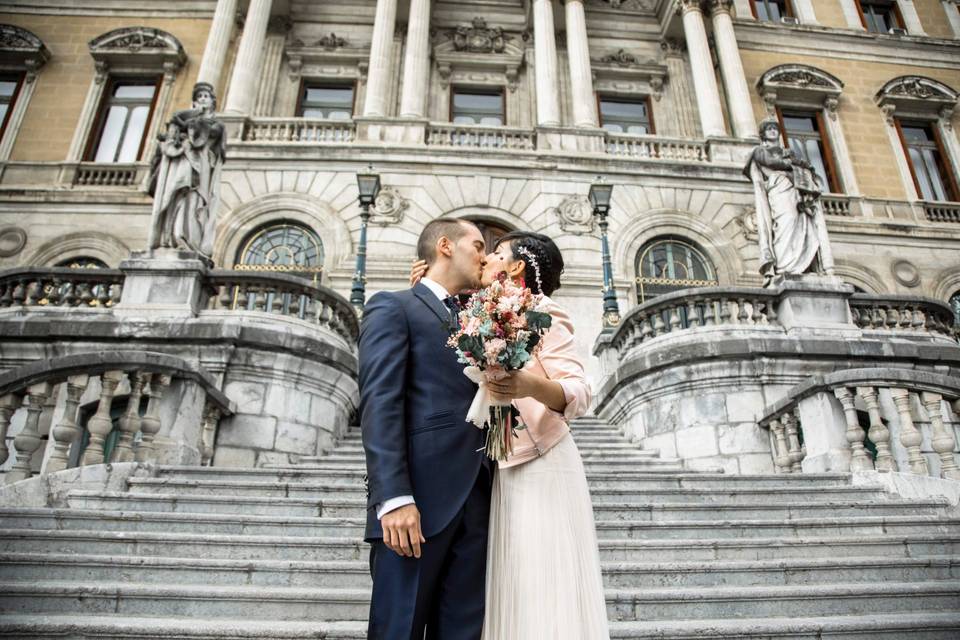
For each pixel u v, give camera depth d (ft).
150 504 19.13
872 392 24.38
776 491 22.02
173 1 77.30
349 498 20.54
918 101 78.95
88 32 75.41
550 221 62.59
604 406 40.24
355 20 78.23
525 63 77.77
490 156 64.49
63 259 64.08
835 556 17.22
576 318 58.29
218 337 32.37
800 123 79.25
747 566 15.42
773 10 85.66
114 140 71.15
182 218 36.55
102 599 13.08
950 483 22.04
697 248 65.05
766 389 33.63
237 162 62.80
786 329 36.83
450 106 75.92
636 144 68.69
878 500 21.45
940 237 71.46
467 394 7.30
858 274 69.21
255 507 18.95
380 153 63.67
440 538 6.58
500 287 6.89
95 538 15.80
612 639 12.13
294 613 13.14
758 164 40.93
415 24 71.31
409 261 59.77
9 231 64.34
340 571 14.60
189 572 14.53
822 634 12.49
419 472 6.84
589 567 6.98
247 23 69.92
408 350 7.44
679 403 34.37
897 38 82.94
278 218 61.26
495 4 80.53
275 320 35.04
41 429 30.76
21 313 35.94
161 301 34.73
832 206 72.90
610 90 78.38
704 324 37.70
